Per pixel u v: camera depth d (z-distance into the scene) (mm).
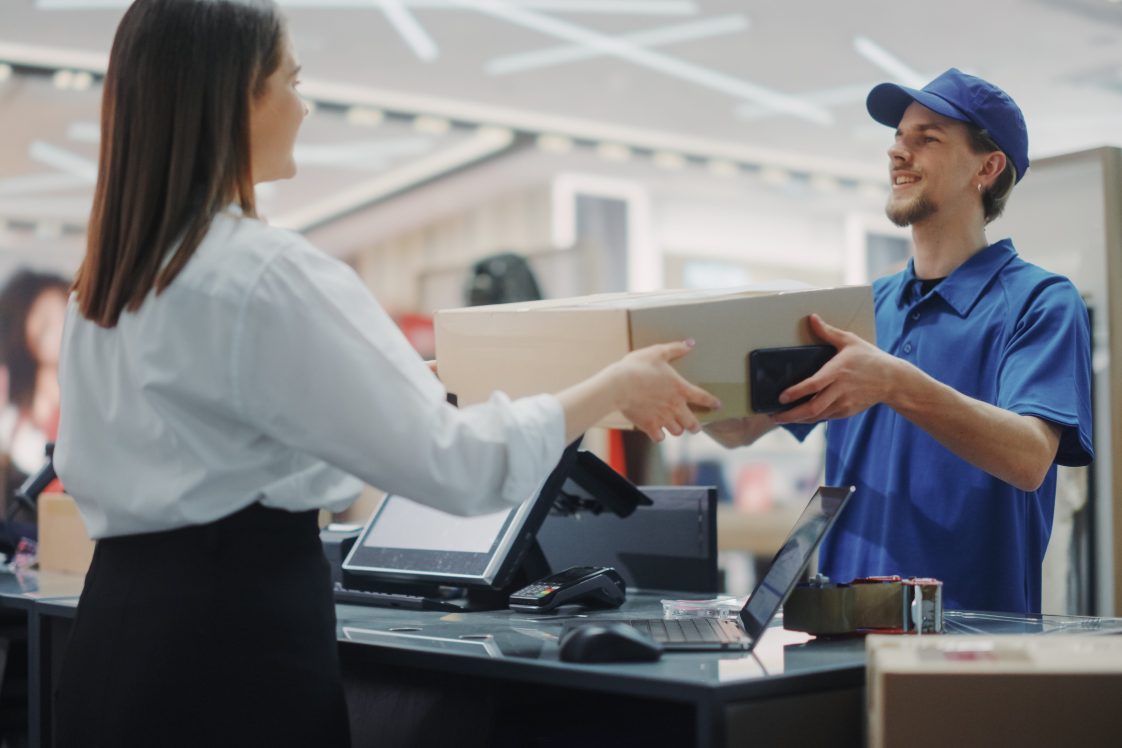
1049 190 2414
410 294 11367
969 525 1801
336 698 1207
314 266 1145
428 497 1138
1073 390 1701
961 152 1891
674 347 1311
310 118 8086
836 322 1500
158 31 1193
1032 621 1571
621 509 1839
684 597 1888
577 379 1407
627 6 6137
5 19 6023
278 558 1178
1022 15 6180
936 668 1067
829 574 1967
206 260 1143
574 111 8164
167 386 1139
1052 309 1763
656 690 1084
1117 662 1082
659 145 8984
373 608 1778
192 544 1153
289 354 1111
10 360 9281
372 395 1116
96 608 1191
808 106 8039
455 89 7652
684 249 10336
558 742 1395
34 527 2727
